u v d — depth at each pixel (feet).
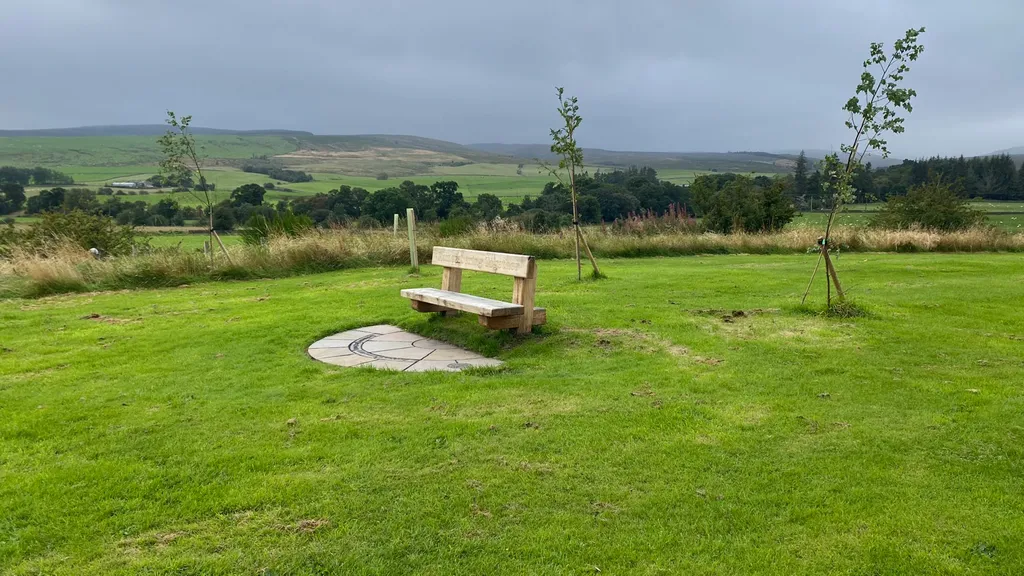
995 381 16.38
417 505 10.61
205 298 32.60
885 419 14.02
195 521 10.23
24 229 47.09
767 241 58.44
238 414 14.87
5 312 29.01
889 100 22.99
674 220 65.10
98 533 9.89
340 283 36.88
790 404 15.01
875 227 71.56
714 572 8.88
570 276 36.58
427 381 17.29
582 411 14.71
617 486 11.23
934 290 30.27
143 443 13.24
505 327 20.53
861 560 9.08
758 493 10.91
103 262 39.27
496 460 12.24
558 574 8.87
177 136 42.19
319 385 17.04
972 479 11.28
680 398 15.53
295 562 9.13
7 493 11.14
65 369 19.17
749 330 22.08
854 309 24.09
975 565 8.89
